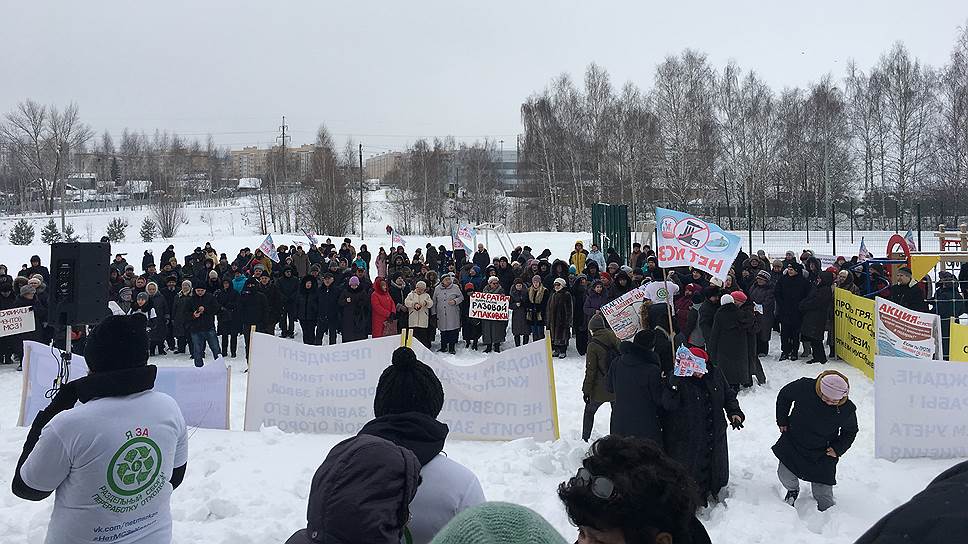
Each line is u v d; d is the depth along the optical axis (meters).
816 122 52.84
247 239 42.44
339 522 2.37
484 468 7.68
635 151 50.59
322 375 9.24
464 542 1.74
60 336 9.92
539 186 58.84
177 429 3.75
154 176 95.06
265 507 6.43
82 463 3.38
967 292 16.86
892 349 11.89
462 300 16.16
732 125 50.00
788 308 14.20
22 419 9.41
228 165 142.12
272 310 16.06
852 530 6.34
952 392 8.12
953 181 45.03
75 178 112.88
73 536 3.39
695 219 8.77
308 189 64.56
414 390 3.44
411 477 2.53
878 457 8.19
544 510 6.58
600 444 2.05
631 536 1.92
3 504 6.51
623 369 7.07
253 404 9.32
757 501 6.99
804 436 6.66
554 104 56.91
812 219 48.88
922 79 49.75
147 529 3.58
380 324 15.44
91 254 7.82
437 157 74.75
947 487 1.73
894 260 18.28
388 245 41.00
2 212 76.81
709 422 6.89
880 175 50.72
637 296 11.74
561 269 16.69
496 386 8.87
